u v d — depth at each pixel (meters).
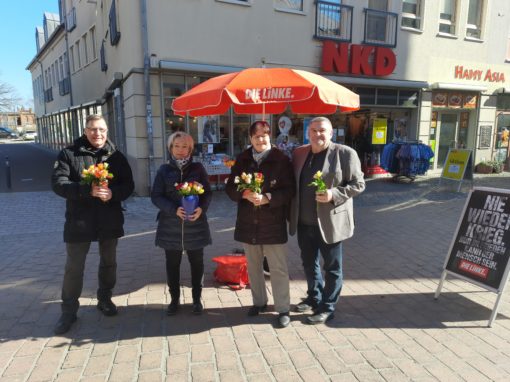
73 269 3.24
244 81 3.06
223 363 2.84
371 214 7.68
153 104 9.13
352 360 2.87
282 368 2.78
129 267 4.77
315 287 3.57
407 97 12.45
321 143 3.18
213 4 9.40
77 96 19.39
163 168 3.43
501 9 13.88
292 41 10.57
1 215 7.68
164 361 2.86
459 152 10.24
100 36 13.48
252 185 3.04
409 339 3.16
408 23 12.38
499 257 3.45
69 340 3.14
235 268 4.19
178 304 3.60
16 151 27.27
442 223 6.96
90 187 3.00
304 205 3.34
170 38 9.02
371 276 4.52
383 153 11.66
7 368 2.78
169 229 3.39
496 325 3.39
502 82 14.39
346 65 11.17
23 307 3.73
